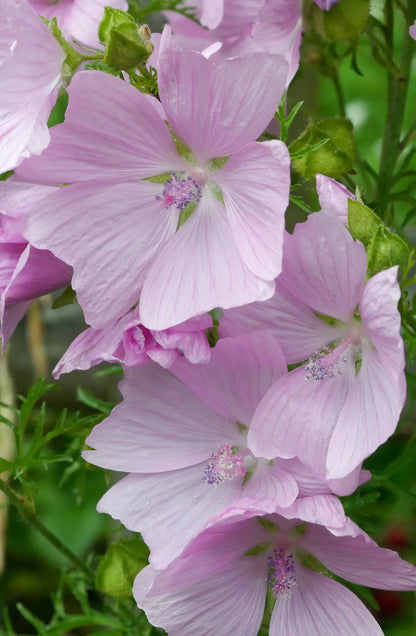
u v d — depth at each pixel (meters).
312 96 0.56
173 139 0.45
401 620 0.65
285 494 0.45
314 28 0.49
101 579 0.52
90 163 0.45
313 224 0.44
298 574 0.47
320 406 0.45
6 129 0.44
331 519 0.44
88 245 0.45
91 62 0.46
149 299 0.45
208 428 0.47
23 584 0.69
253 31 0.48
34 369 0.69
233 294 0.44
